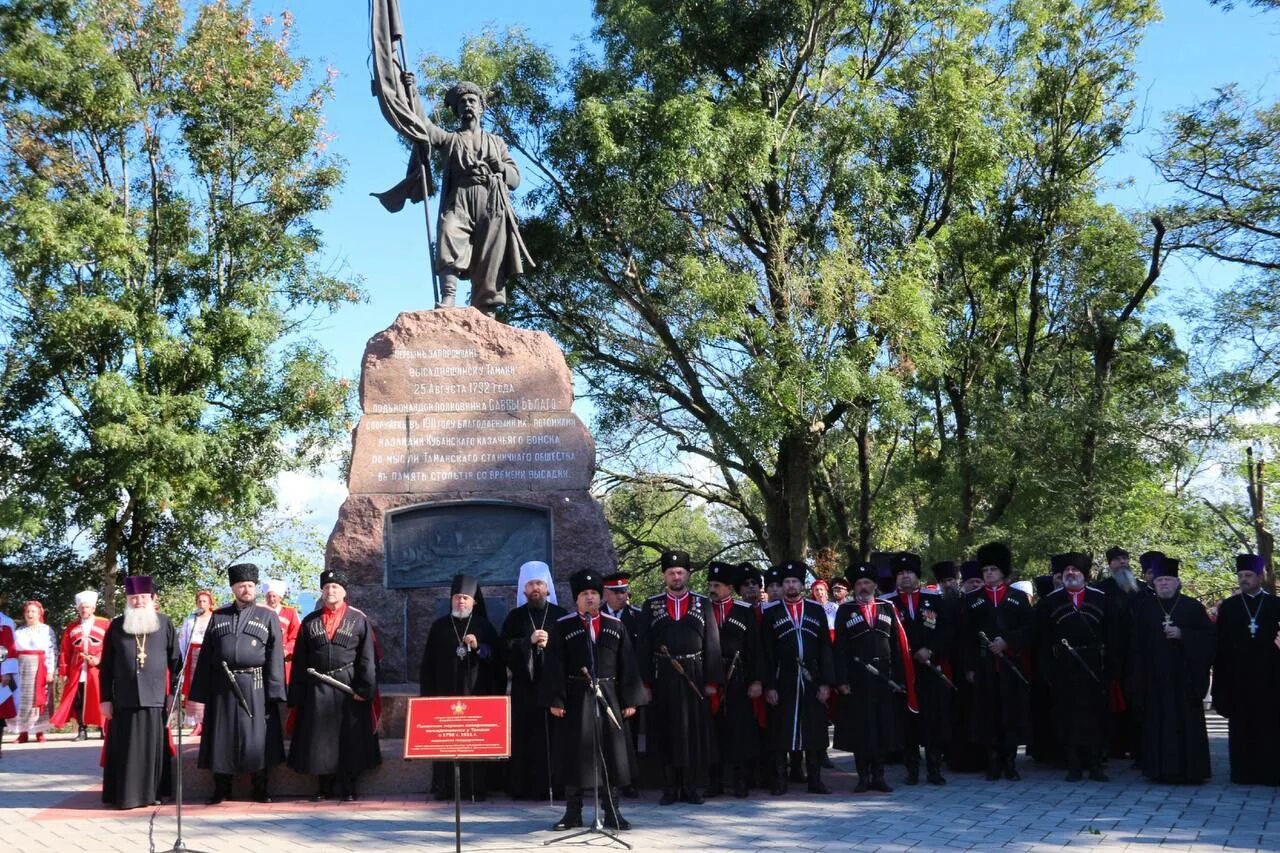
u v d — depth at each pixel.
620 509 31.98
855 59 28.31
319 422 27.39
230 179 27.45
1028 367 30.28
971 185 26.86
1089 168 30.06
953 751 12.38
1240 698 11.16
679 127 23.28
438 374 13.26
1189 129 24.09
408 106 14.41
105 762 10.30
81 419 25.73
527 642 10.33
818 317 23.59
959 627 11.80
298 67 27.53
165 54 26.70
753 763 11.31
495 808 9.96
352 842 8.53
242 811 9.98
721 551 31.25
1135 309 29.02
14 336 25.42
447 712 7.30
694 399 27.38
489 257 14.39
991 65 28.58
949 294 28.92
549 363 13.30
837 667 10.94
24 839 8.80
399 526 12.70
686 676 10.10
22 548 26.78
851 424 28.00
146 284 26.11
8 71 24.34
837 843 8.28
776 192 26.56
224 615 10.48
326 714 10.35
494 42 27.00
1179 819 9.16
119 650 10.30
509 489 12.96
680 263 25.00
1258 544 22.94
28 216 23.09
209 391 26.86
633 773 9.84
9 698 15.09
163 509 25.09
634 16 24.48
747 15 25.19
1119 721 12.98
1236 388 24.09
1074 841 8.27
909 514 35.03
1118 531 24.92
